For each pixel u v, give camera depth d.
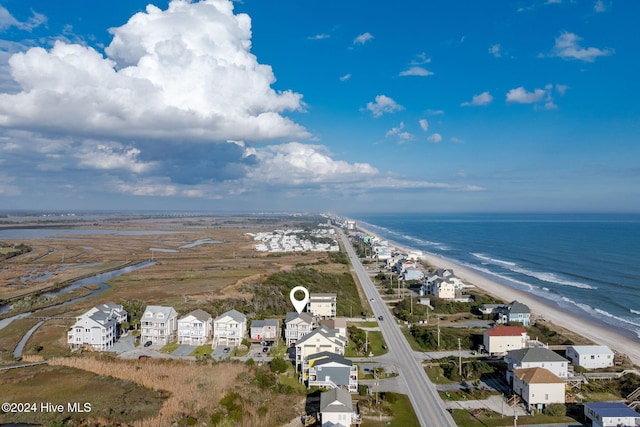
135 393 72.56
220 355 90.62
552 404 66.56
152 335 99.25
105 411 65.94
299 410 66.94
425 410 67.31
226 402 67.44
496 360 88.06
